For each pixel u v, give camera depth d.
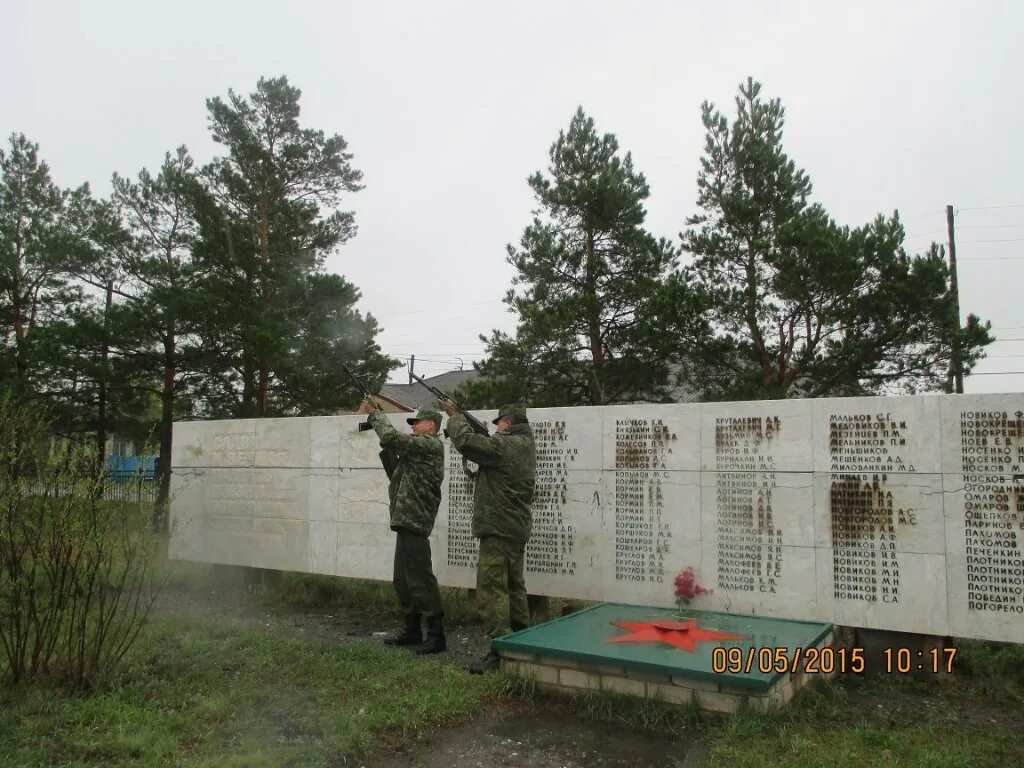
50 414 15.63
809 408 6.11
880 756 4.06
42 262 18.42
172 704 4.73
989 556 5.44
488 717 4.72
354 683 5.20
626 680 4.79
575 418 7.11
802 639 5.18
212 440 9.43
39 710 4.52
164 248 18.38
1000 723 4.72
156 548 7.23
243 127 18.39
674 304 14.19
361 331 18.20
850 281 13.21
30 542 4.93
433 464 6.49
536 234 16.61
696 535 6.48
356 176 19.39
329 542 8.42
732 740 4.20
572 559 7.00
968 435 5.57
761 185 15.52
